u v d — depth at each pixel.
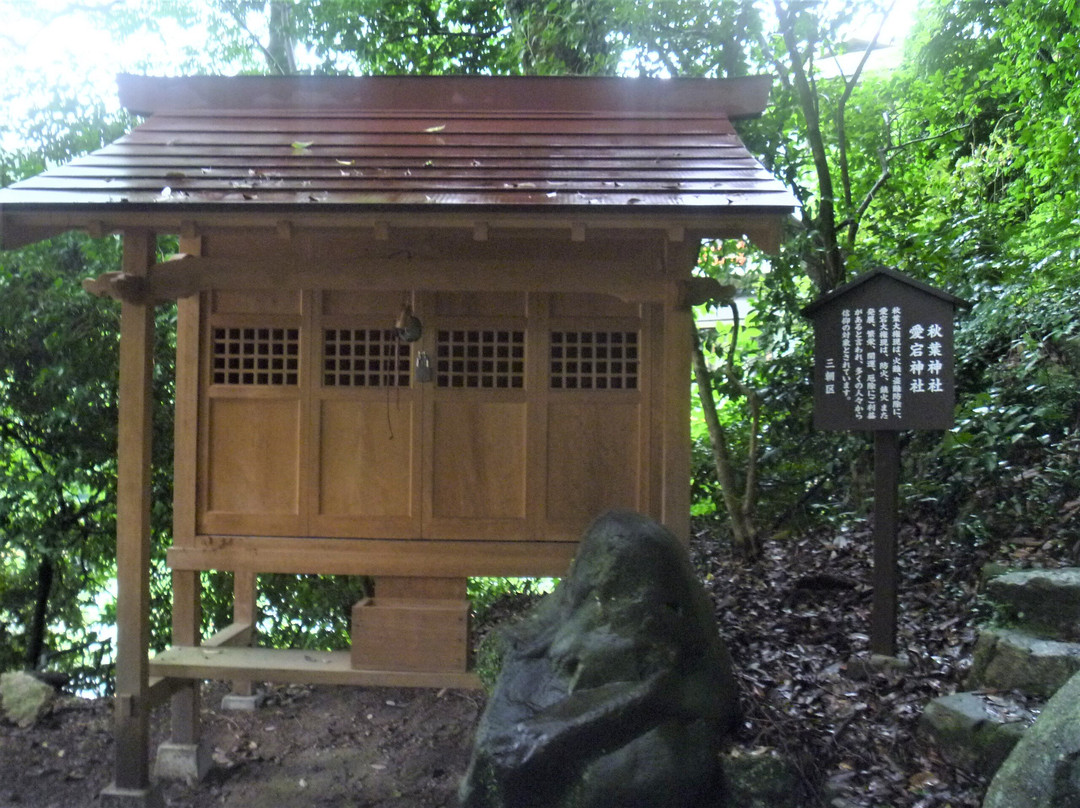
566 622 3.59
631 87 4.80
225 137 4.33
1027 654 4.04
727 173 3.81
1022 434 5.78
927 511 6.51
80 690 8.02
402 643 3.91
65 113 7.46
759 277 7.46
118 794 3.83
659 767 3.16
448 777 4.47
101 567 8.11
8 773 4.46
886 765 3.89
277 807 4.12
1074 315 6.57
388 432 4.11
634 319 4.07
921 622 5.28
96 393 7.09
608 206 3.41
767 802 3.45
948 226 7.76
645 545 3.54
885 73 10.84
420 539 4.08
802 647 5.24
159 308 7.25
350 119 4.61
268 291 4.16
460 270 3.77
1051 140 8.62
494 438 4.08
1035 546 5.40
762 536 7.32
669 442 3.88
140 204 3.43
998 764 3.64
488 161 4.02
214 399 4.16
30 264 6.88
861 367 4.79
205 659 4.01
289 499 4.13
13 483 7.14
